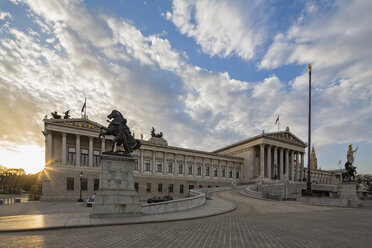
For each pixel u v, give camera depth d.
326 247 11.48
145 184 82.19
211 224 18.41
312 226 17.70
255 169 109.00
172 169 90.94
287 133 113.56
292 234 14.52
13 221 17.69
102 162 21.19
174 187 88.94
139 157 83.50
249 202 42.00
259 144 104.69
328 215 25.33
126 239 12.66
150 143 85.38
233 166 109.44
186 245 11.51
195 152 97.00
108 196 20.72
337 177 152.50
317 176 144.88
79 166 68.12
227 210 28.70
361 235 14.45
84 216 20.91
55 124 66.44
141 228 16.28
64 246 11.05
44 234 13.87
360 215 25.45
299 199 48.16
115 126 22.98
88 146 73.44
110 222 17.75
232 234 14.32
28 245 11.17
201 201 34.12
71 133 68.56
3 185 140.12
